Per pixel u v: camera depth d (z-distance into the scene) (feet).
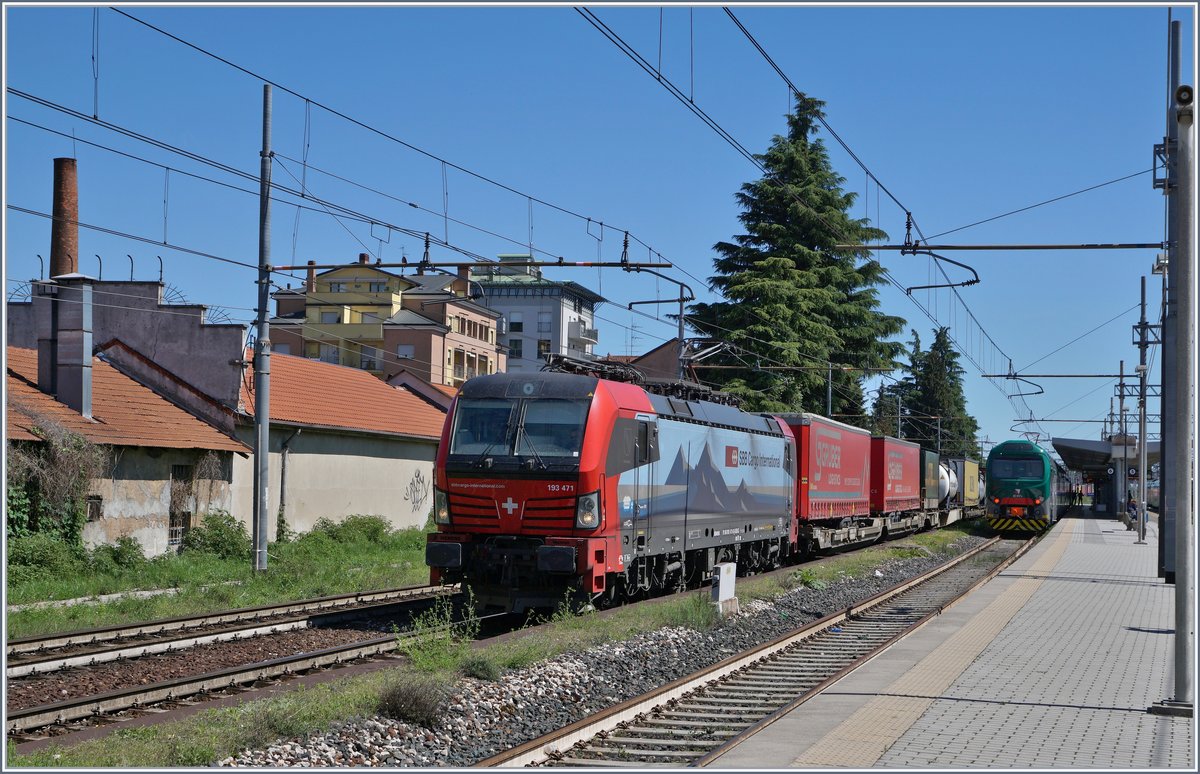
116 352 98.89
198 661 46.19
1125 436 195.31
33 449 75.97
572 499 58.39
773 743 32.71
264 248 77.00
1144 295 150.10
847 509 118.73
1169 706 37.88
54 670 43.34
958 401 343.46
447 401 155.94
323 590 70.49
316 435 107.45
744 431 84.94
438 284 245.24
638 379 70.33
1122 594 78.28
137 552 79.77
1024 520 160.45
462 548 59.31
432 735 33.09
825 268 166.30
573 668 43.60
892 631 59.82
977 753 31.81
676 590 74.28
